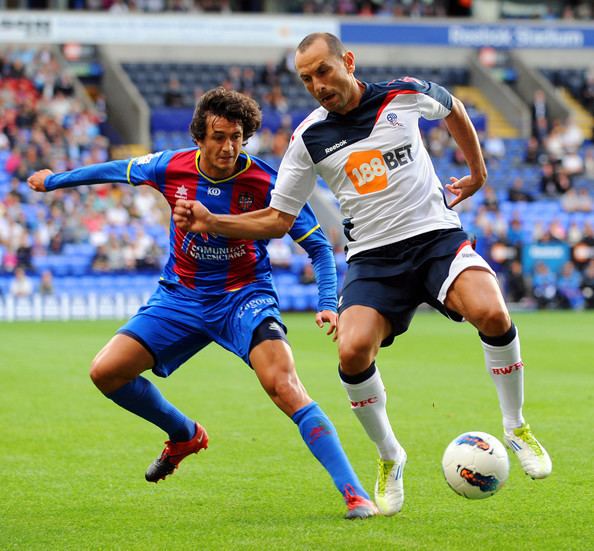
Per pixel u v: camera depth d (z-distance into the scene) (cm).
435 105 1944
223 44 12169
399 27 12550
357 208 1938
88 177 2148
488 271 1869
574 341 6103
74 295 8788
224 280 2084
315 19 12325
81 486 2239
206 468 2427
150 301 2128
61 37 11675
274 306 2062
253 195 2100
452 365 4825
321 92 1850
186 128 11662
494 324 1823
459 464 1812
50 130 10369
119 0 12594
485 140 11900
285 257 9562
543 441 2736
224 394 3828
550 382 4109
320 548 1681
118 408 3478
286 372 1955
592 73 13750
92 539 1769
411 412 3309
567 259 9675
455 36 12706
